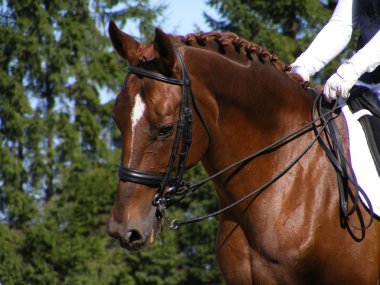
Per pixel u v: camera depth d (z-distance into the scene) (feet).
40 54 92.38
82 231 87.20
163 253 91.66
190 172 80.84
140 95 18.97
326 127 21.07
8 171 87.66
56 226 86.84
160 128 18.84
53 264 85.81
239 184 20.62
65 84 94.63
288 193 20.30
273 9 92.58
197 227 90.89
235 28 90.94
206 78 19.98
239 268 20.67
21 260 84.53
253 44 21.40
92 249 86.38
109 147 96.48
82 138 93.09
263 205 20.29
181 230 93.04
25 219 87.61
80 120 92.43
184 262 94.73
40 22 92.43
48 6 94.84
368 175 20.61
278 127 20.99
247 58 21.06
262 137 20.79
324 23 92.02
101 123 95.91
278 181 20.44
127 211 18.89
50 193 91.40
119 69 96.37
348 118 21.24
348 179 20.45
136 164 18.85
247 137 20.65
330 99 21.07
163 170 19.10
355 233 20.24
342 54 81.30
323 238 20.03
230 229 20.86
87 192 88.38
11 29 92.22
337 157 20.62
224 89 20.24
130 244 18.95
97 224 90.33
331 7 98.12
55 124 91.91
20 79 91.97
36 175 89.97
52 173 90.79
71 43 93.15
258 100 20.70
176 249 92.84
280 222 20.06
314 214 20.04
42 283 84.17
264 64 21.27
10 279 82.43
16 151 90.27
